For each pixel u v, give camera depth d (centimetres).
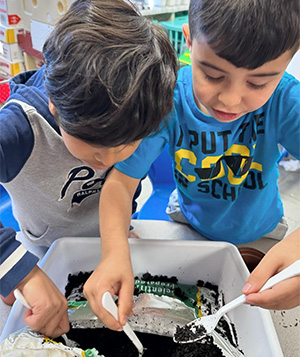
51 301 48
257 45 40
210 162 66
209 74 46
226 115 52
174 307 57
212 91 47
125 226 61
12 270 47
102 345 53
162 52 39
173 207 87
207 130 63
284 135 64
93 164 46
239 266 57
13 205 79
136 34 37
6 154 56
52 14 98
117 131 37
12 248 48
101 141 38
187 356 51
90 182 70
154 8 152
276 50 40
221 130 64
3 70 133
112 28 37
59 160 63
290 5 39
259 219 75
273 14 39
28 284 48
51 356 42
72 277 64
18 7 115
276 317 59
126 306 49
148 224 79
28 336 45
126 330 49
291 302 47
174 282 65
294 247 52
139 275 64
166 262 63
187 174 70
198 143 65
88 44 35
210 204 74
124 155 45
